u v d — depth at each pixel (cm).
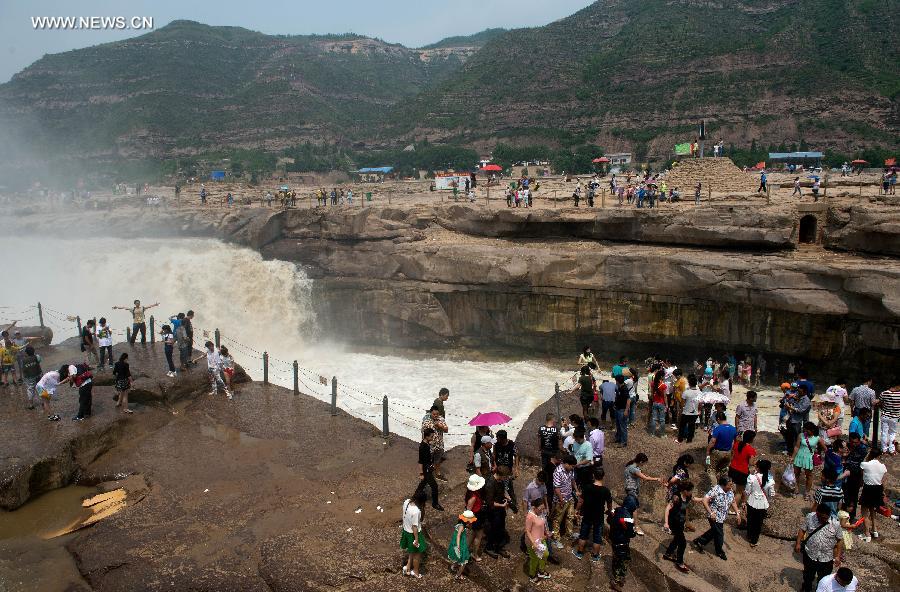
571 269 3422
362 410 2802
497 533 1409
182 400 2405
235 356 3734
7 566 1452
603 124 13338
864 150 10062
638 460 1353
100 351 2500
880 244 3200
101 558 1463
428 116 15862
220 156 13250
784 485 1727
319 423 2228
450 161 12525
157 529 1579
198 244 4369
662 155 11812
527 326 3594
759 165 7875
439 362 3647
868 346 2797
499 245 3853
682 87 13238
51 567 1454
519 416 2717
